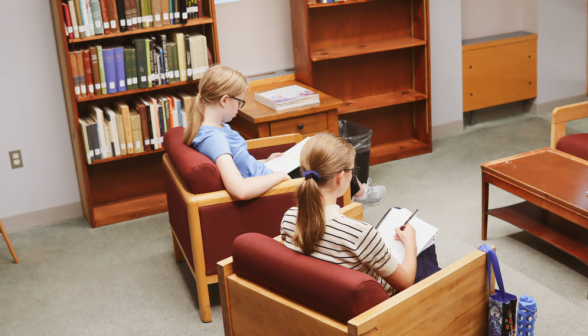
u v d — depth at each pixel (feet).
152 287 10.67
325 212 6.06
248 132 13.03
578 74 18.80
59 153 13.38
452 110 17.37
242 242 6.53
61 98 13.07
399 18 15.78
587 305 9.18
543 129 17.42
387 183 14.48
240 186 8.64
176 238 10.72
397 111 16.70
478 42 17.15
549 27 17.87
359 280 5.45
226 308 6.92
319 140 6.04
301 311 5.92
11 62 12.42
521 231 11.65
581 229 10.43
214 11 12.82
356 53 14.48
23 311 10.13
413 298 5.84
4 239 12.38
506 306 6.61
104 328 9.52
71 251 12.19
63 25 11.66
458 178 14.47
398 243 7.32
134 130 12.85
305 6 13.71
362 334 5.37
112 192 14.15
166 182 10.48
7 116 12.67
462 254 10.99
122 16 12.07
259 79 14.65
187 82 13.07
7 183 13.03
